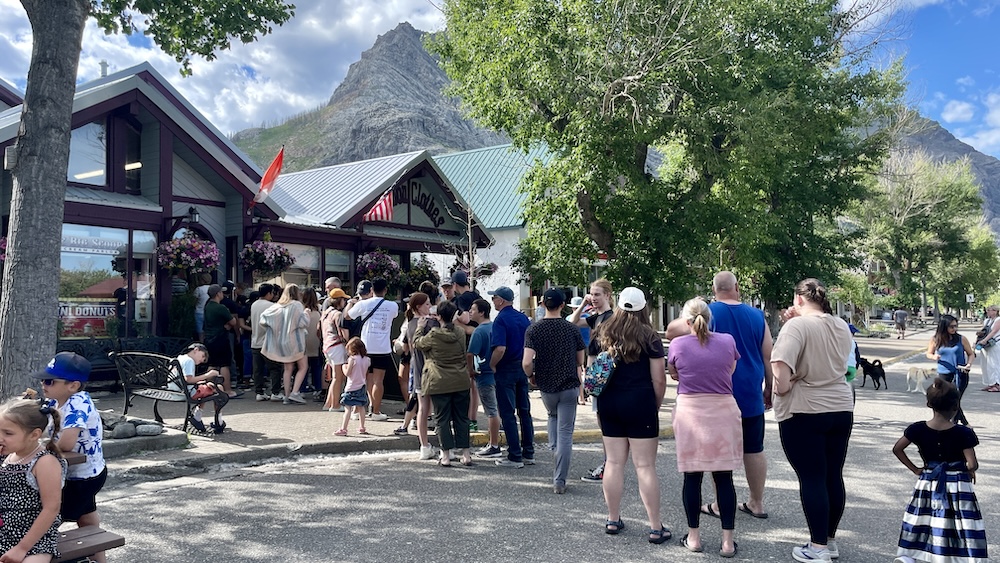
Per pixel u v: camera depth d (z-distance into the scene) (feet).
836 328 16.62
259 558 16.56
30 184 24.66
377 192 59.57
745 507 20.74
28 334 24.20
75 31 25.71
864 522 19.81
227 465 25.85
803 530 18.93
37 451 12.25
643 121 49.11
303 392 40.45
